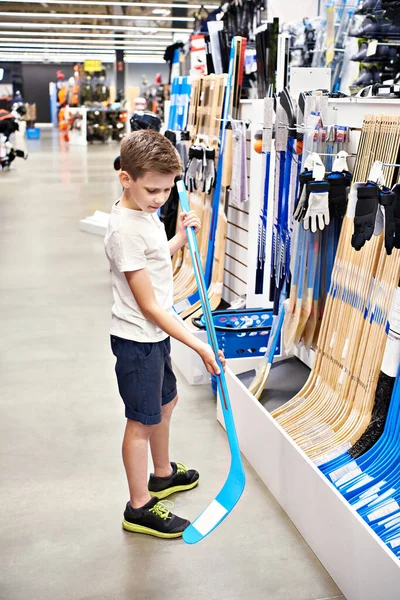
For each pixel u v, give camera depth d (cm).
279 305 306
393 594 172
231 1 488
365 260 250
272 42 317
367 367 245
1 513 238
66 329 436
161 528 224
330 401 266
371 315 245
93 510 240
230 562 212
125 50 3231
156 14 2148
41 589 200
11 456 275
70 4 1922
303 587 201
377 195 206
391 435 231
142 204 197
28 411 317
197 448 282
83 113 2339
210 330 212
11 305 487
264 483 255
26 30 2606
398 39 366
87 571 208
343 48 405
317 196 254
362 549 184
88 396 334
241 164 373
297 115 293
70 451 280
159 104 2003
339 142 274
